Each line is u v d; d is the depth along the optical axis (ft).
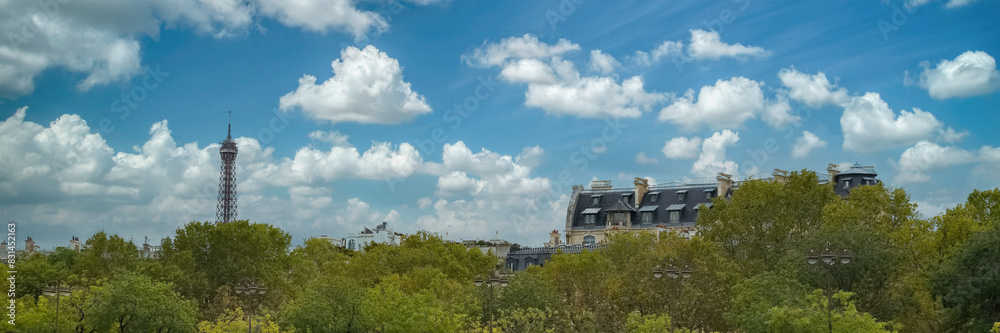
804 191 353.10
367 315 266.98
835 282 274.98
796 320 200.44
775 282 254.06
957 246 278.87
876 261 273.95
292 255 366.84
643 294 288.10
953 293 256.52
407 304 260.21
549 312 281.13
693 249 297.33
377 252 383.86
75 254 432.66
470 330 261.85
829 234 282.56
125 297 249.96
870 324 196.03
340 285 272.31
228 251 334.85
